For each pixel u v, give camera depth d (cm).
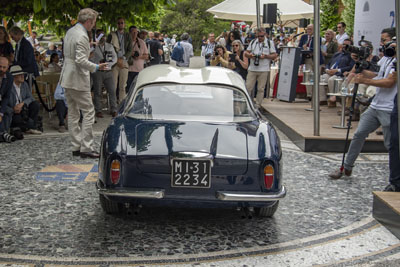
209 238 443
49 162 701
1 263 380
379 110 596
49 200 535
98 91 1110
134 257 397
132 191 420
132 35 1202
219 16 1809
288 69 1319
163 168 424
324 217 508
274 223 487
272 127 505
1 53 1055
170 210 513
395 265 397
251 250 419
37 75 1078
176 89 534
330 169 703
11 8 1135
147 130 462
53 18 1139
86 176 631
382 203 488
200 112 507
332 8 3180
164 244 425
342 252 421
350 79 598
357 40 1212
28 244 418
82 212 500
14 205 517
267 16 1373
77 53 678
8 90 843
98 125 1026
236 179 429
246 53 1229
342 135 835
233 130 471
